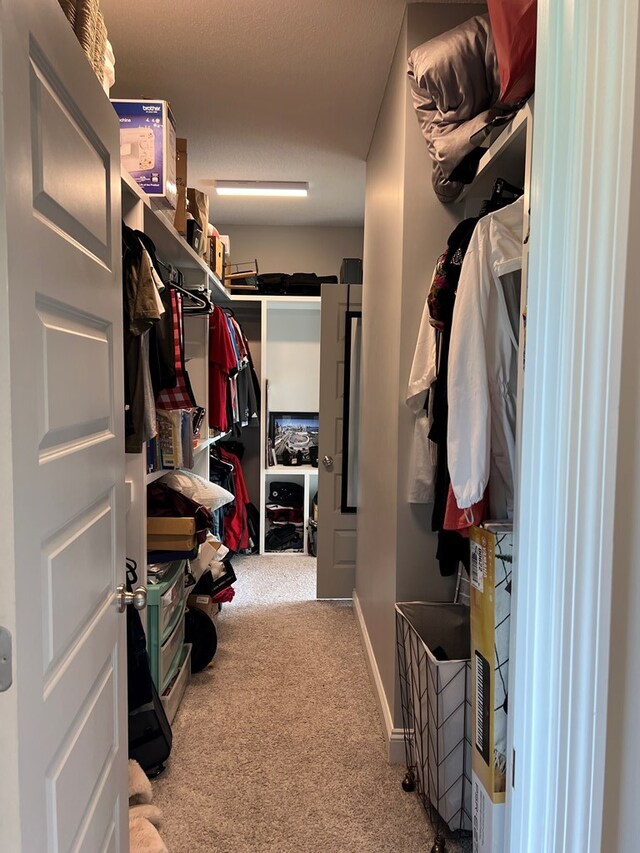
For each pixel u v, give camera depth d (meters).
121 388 1.20
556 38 0.69
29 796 0.68
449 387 1.36
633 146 0.67
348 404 3.43
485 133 1.33
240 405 3.90
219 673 2.52
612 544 0.69
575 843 0.70
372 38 1.98
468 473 1.31
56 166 0.80
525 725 0.76
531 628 0.75
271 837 1.57
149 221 1.98
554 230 0.70
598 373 0.67
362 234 4.42
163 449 2.19
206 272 2.90
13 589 0.64
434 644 1.85
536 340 0.73
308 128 2.67
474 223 1.57
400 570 1.89
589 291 0.67
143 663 1.72
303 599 3.46
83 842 0.91
